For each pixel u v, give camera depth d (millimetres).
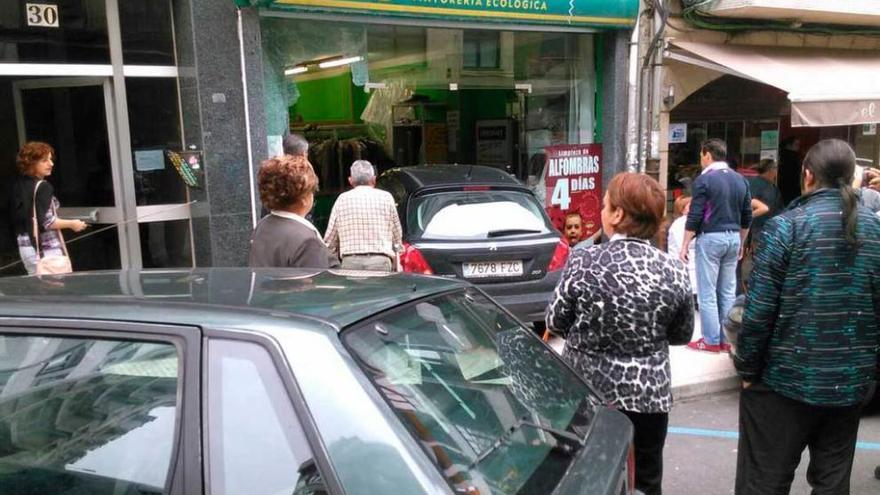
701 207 6258
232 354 1848
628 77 8867
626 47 8805
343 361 1808
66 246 6582
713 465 4527
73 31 6223
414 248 5781
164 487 1776
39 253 5617
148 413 1864
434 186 6211
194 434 1789
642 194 2928
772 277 2994
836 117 8281
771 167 7590
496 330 2529
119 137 6461
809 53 9758
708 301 6398
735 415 5383
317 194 8422
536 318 5957
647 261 2932
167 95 6641
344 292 2266
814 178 3090
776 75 8430
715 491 4172
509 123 9039
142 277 2574
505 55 8617
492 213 6102
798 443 3121
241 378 1814
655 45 8516
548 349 2705
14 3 5996
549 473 1952
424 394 1947
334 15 7000
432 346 2139
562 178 8961
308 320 1910
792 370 3008
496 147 9141
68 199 6645
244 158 6711
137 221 6574
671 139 9430
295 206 3859
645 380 2938
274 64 7023
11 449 1991
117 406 1910
